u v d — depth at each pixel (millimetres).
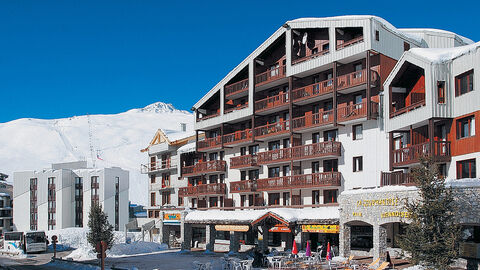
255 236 53781
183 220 57594
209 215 54031
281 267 34219
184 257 48438
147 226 69125
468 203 26266
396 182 35656
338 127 46312
